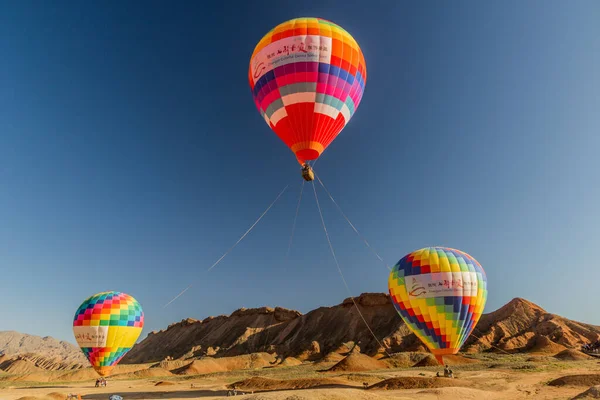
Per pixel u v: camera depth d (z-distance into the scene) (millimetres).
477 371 57531
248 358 115750
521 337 100938
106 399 46031
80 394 51906
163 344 186625
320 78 26922
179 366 112500
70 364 165500
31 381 90688
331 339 130750
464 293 35188
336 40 27453
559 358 74688
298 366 100750
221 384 64875
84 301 49844
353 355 83188
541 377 46219
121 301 49531
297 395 25109
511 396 34281
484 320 116125
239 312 176125
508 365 62562
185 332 186875
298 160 28750
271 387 51469
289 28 27703
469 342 104125
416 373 59438
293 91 27078
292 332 146125
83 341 47656
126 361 182375
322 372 78562
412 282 36188
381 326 129000
